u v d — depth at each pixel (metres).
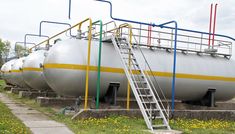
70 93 13.31
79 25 13.85
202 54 16.22
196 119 12.82
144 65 13.88
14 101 19.33
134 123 11.00
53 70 12.76
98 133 9.22
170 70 14.44
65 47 12.95
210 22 16.94
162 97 15.17
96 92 13.30
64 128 9.99
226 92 16.25
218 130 10.96
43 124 10.63
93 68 12.84
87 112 11.45
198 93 15.58
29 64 19.66
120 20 13.03
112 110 11.80
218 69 15.85
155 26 13.32
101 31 12.29
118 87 13.38
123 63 12.09
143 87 12.02
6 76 31.47
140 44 14.42
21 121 11.12
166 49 15.19
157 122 10.98
